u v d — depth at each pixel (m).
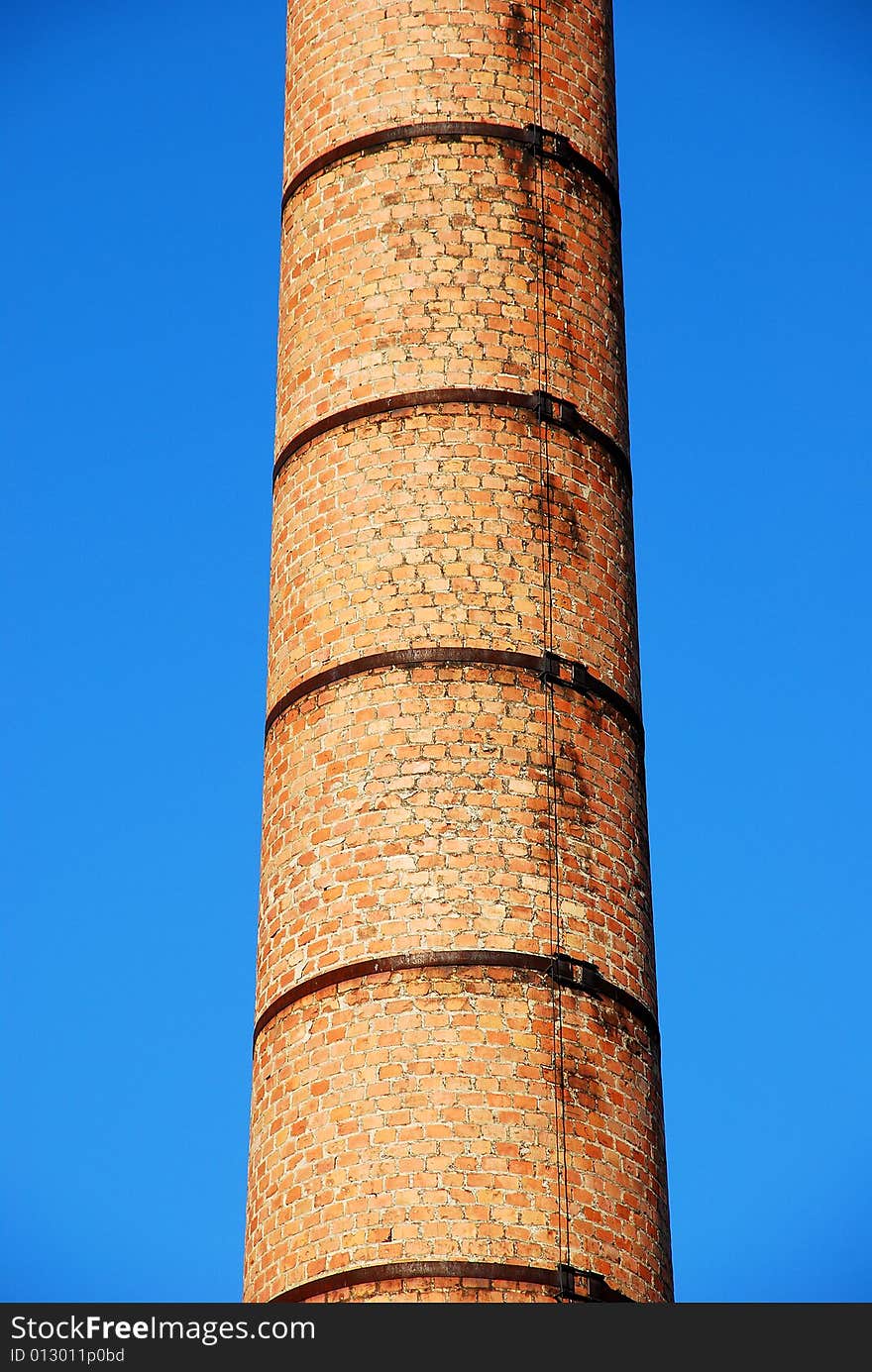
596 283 32.09
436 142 31.86
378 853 28.27
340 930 28.11
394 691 29.00
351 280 31.41
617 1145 27.62
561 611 29.80
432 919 27.84
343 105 32.53
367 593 29.61
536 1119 27.11
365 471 30.25
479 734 28.80
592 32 33.72
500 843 28.31
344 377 30.92
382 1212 26.53
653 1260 27.52
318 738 29.27
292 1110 27.69
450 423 30.31
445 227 31.36
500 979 27.64
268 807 29.95
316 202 32.28
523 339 31.00
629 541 31.44
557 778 28.94
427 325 30.84
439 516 29.83
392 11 32.72
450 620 29.30
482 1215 26.48
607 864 29.03
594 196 32.62
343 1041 27.56
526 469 30.31
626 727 30.09
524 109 32.31
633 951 28.89
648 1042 28.67
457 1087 27.05
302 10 33.97
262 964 29.19
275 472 31.75
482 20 32.66
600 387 31.55
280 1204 27.38
